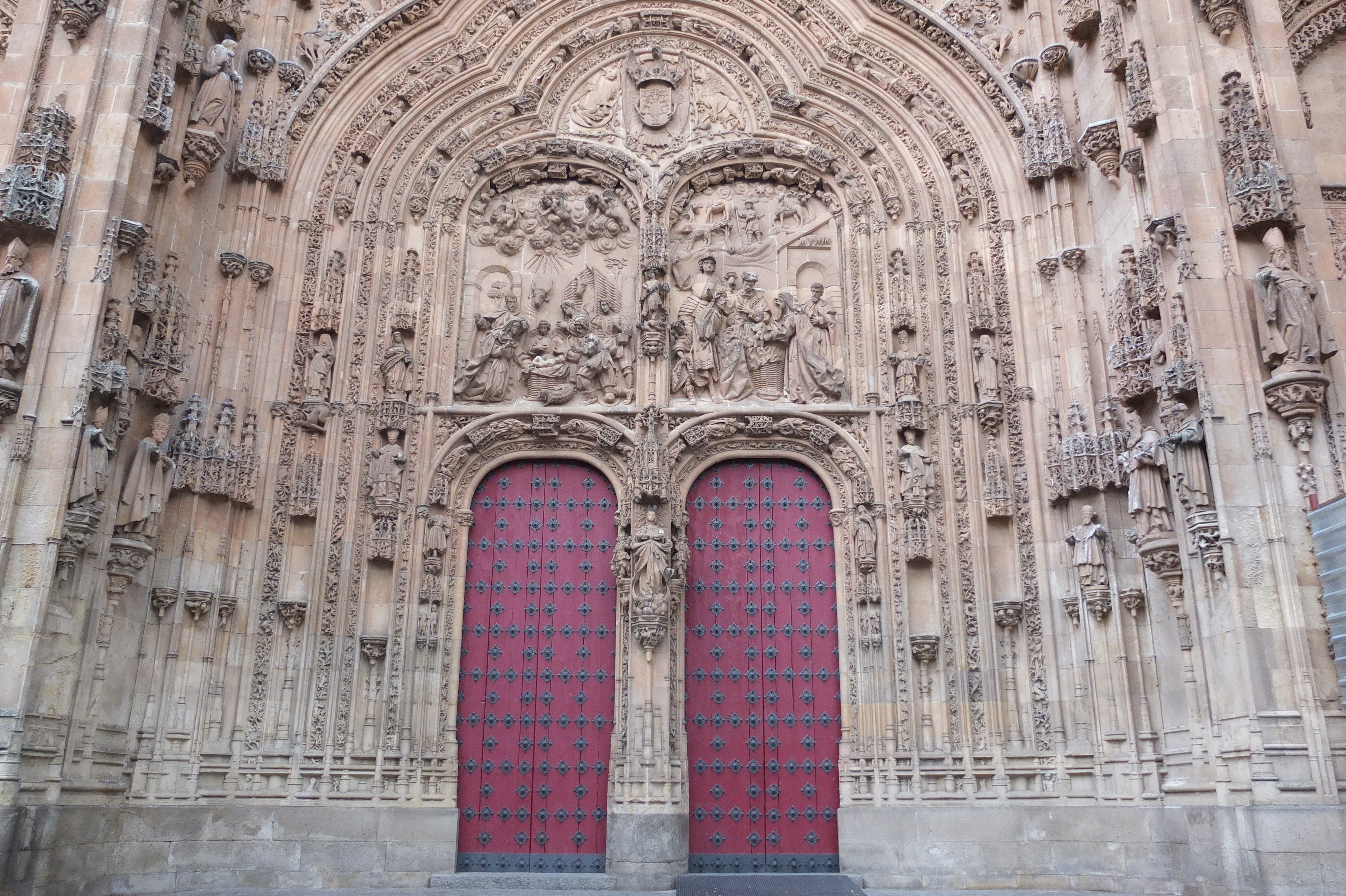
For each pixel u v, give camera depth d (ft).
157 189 55.98
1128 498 55.21
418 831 56.44
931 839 55.16
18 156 49.55
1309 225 49.06
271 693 57.36
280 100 65.05
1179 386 48.03
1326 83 58.75
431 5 68.44
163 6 55.21
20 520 46.06
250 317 60.80
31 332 48.01
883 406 63.46
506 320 66.13
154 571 54.39
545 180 70.74
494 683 61.21
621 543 61.41
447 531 62.44
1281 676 43.47
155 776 52.60
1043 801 54.60
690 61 71.77
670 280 68.03
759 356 65.92
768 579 63.26
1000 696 57.00
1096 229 59.82
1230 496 45.70
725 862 58.18
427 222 67.21
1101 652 54.24
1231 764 44.65
